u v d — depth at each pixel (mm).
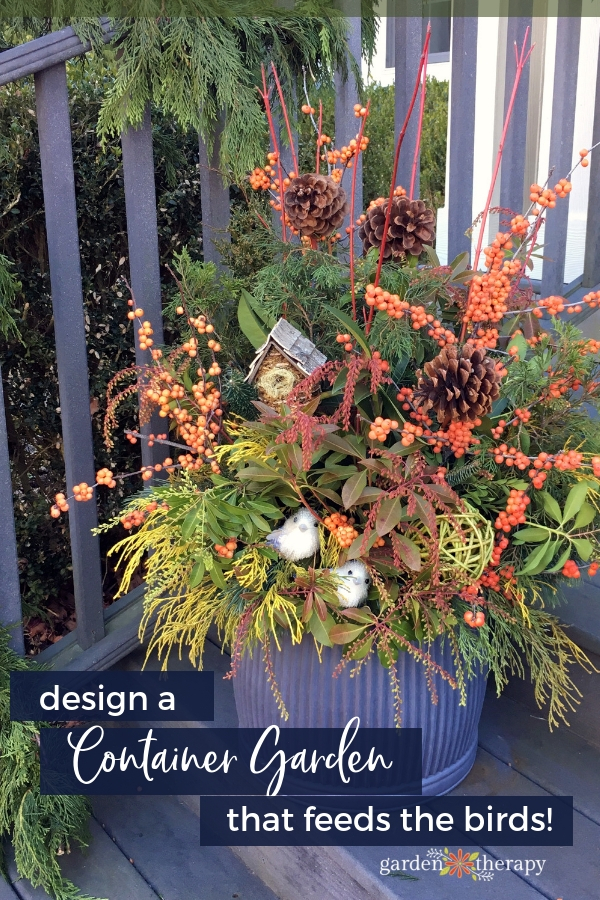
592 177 1934
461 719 1102
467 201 1772
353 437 967
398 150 913
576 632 1316
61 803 1238
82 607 1437
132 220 1324
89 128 1788
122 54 1238
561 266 1909
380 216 1044
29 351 1805
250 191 1491
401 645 978
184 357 1248
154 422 1440
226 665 1517
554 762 1271
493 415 1031
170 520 1015
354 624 966
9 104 1643
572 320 1947
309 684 1047
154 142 1825
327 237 1119
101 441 1964
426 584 980
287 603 966
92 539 1422
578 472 988
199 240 2045
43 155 1212
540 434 1050
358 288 1099
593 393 1035
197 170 1982
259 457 1000
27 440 1921
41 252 1801
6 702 1241
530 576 1053
